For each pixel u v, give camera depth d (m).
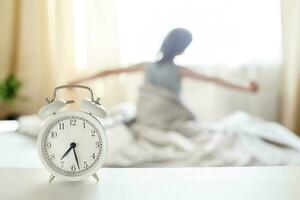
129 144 1.77
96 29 2.71
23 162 1.15
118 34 2.73
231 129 1.99
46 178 0.69
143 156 1.62
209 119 2.87
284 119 2.88
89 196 0.61
